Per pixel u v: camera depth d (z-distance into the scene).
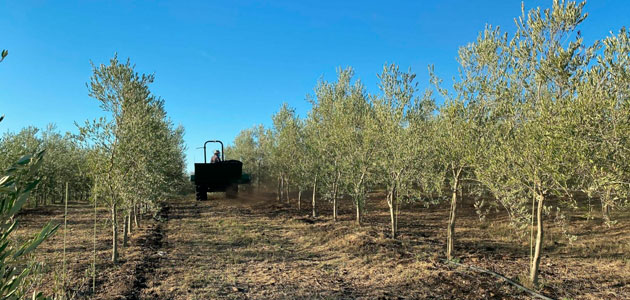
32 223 14.09
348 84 16.62
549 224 12.93
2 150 11.81
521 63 7.32
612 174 4.93
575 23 6.46
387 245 10.74
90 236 11.59
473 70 8.45
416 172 10.79
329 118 16.58
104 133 8.38
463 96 8.42
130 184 8.91
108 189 8.39
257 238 12.20
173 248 10.46
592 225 12.56
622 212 14.28
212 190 21.34
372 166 13.03
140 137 9.21
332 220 15.88
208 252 10.16
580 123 5.17
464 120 8.33
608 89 5.52
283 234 13.04
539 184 6.52
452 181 9.16
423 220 15.31
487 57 8.02
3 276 1.50
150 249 10.08
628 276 7.50
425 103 10.95
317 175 16.75
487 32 8.22
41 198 22.05
